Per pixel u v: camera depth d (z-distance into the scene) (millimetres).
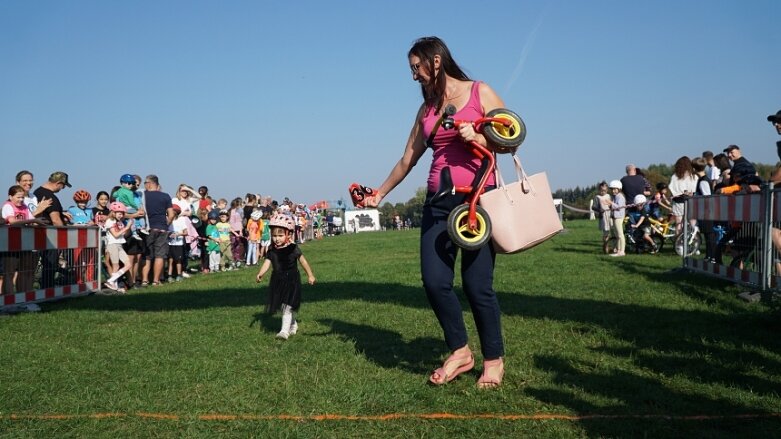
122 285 11703
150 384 4367
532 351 5086
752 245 7848
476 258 4172
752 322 5988
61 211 10773
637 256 14008
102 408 3861
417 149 4566
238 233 17875
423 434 3350
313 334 6191
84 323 7129
